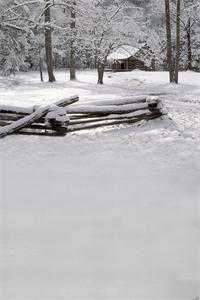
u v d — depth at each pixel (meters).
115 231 5.34
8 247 4.86
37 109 10.80
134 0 49.75
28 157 9.11
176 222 5.65
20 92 21.36
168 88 29.09
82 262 4.52
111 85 32.03
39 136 10.73
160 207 6.20
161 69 56.91
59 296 3.89
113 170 8.16
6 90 22.41
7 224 5.53
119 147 9.84
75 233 5.26
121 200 6.48
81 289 4.01
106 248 4.86
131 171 8.09
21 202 6.37
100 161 8.80
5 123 10.99
